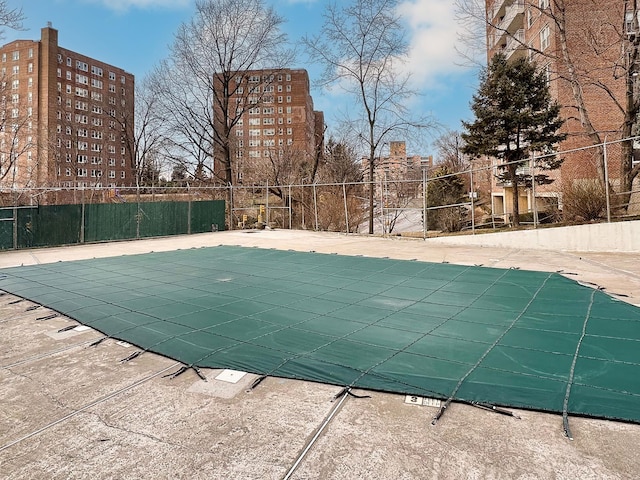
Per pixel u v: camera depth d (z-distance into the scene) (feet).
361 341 12.79
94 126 172.76
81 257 34.40
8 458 7.16
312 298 19.02
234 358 11.51
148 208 52.24
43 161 102.99
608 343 12.04
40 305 18.08
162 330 14.14
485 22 52.24
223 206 62.85
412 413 8.45
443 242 43.80
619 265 26.02
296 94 204.74
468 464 6.73
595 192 37.04
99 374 10.82
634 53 40.34
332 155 86.94
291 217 69.31
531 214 55.47
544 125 48.78
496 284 21.35
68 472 6.74
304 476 6.54
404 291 20.27
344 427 7.98
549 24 59.52
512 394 8.98
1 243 39.04
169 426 8.16
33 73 162.81
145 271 26.86
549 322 14.38
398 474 6.52
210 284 22.48
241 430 7.96
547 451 7.02
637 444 7.14
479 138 50.85
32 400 9.42
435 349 11.93
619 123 54.85
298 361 11.20
